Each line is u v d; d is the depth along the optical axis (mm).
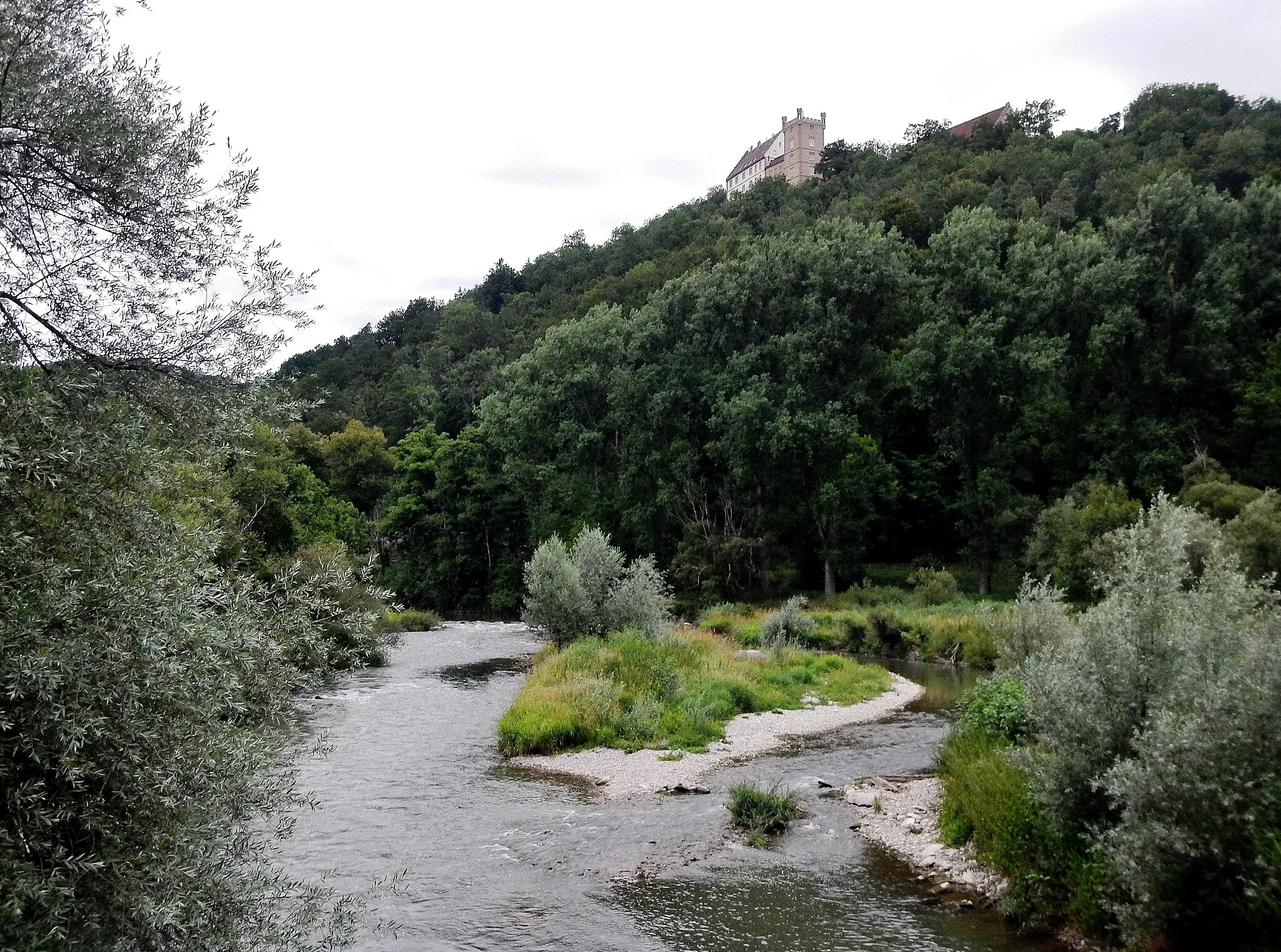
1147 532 8406
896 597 42625
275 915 5434
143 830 4324
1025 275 47094
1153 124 92750
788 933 8273
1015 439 47781
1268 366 44094
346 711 20281
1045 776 8031
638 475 51344
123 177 4707
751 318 49688
